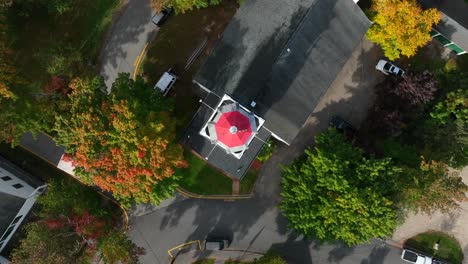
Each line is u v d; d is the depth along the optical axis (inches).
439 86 2052.2
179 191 2287.2
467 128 1902.1
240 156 1915.6
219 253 2295.8
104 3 2253.9
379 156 2030.0
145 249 2292.1
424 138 1980.8
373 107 2103.8
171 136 1830.7
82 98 1812.3
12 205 2015.3
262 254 2276.1
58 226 1931.6
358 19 1994.3
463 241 2261.3
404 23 1857.8
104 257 1983.3
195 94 2239.2
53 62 1995.6
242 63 1978.3
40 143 2279.8
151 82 2247.8
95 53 2255.2
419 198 1872.5
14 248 2064.5
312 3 1909.4
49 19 2241.6
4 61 1846.7
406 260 2235.5
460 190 1819.6
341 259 2278.5
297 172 1980.8
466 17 2039.9
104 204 2278.5
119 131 1686.8
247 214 2284.7
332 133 1972.2
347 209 1803.6
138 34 2256.4
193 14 2240.4
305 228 1892.2
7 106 1884.8
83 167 1804.9
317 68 1989.4
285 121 2009.1
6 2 1919.3
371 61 2236.7
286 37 1921.8
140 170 1685.5
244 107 1951.3
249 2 2020.2
